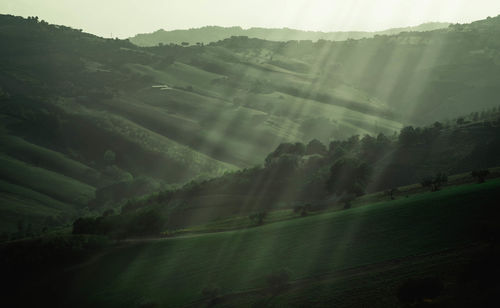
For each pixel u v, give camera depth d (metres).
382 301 52.47
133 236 103.50
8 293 86.19
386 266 60.66
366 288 56.31
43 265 91.56
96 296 78.81
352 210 90.19
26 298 83.88
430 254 59.97
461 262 54.84
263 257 76.56
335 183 118.44
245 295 64.56
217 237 93.31
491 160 120.69
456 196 76.75
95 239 96.88
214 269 76.94
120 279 82.44
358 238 73.31
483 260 53.31
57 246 93.62
